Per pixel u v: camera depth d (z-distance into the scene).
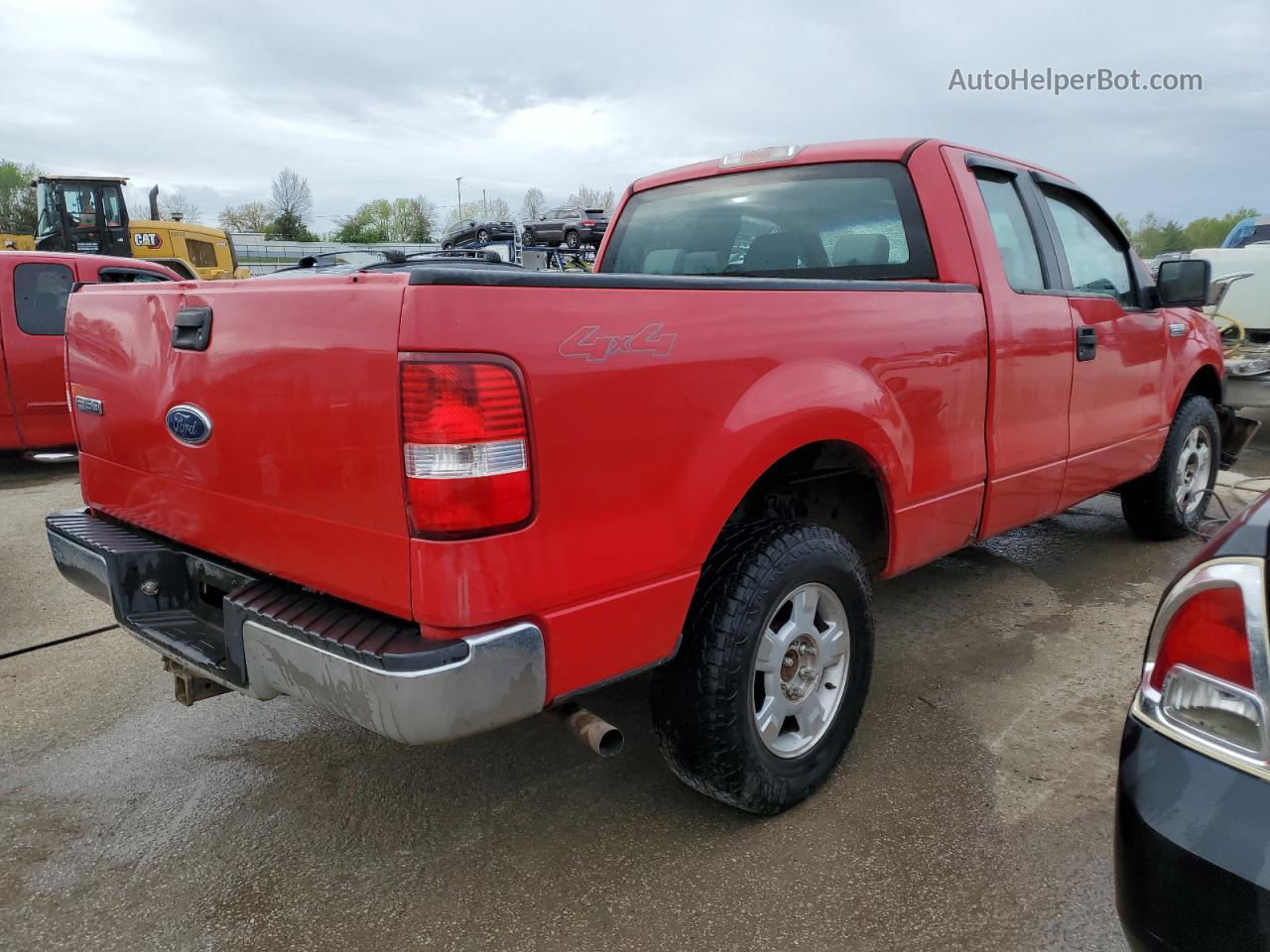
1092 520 5.60
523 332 1.80
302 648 1.93
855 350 2.57
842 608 2.62
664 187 3.99
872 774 2.79
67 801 2.74
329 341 1.87
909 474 2.80
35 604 4.46
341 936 2.16
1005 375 3.18
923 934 2.12
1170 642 1.54
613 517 1.99
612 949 2.09
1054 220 3.77
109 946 2.14
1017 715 3.14
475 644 1.80
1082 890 2.26
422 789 2.77
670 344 2.07
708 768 2.36
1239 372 7.09
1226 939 1.35
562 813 2.63
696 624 2.31
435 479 1.74
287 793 2.77
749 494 2.86
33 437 7.50
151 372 2.41
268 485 2.10
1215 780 1.41
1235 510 5.79
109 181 16.55
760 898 2.25
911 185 3.17
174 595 2.57
